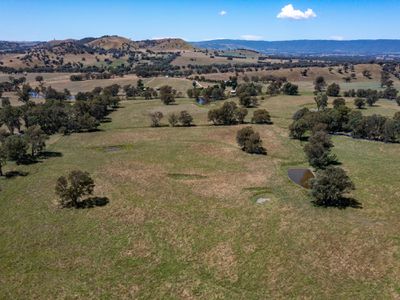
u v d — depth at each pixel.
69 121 130.38
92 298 43.59
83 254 52.81
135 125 140.75
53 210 66.88
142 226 60.94
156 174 86.00
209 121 143.88
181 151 104.50
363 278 46.62
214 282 46.69
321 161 89.19
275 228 59.81
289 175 86.12
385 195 72.25
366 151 103.00
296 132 115.06
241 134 104.69
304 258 51.28
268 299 43.31
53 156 101.31
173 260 51.34
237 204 69.44
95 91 199.38
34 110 129.75
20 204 69.56
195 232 58.91
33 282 46.50
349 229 58.75
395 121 110.88
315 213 65.12
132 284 46.16
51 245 55.19
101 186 78.31
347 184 67.81
